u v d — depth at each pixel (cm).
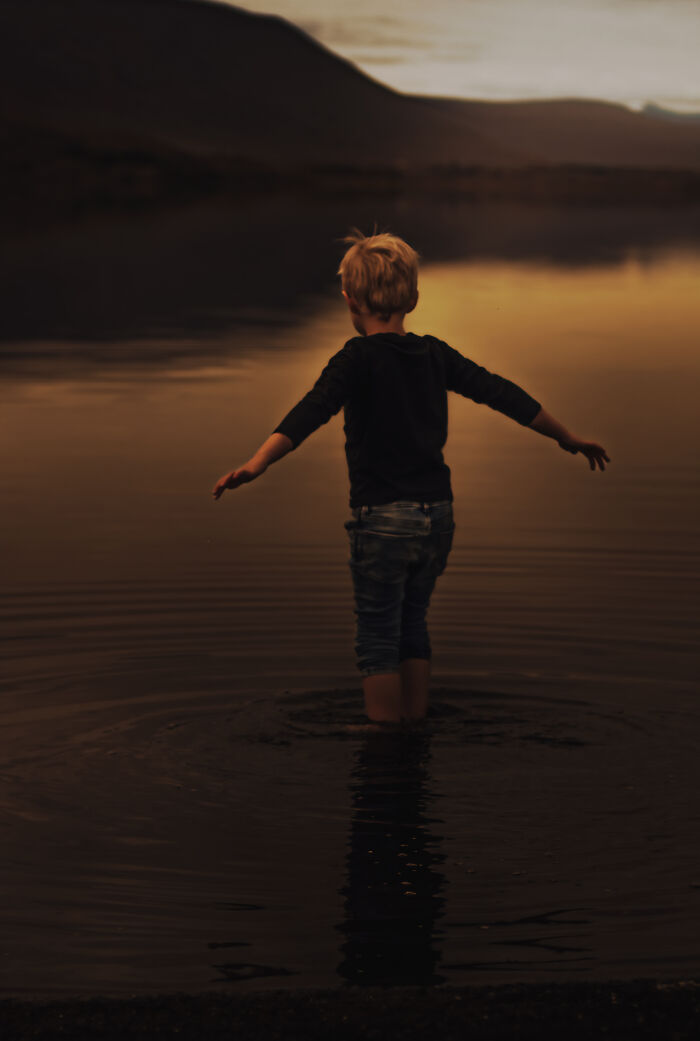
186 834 304
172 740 365
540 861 289
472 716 387
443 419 402
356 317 411
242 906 267
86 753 354
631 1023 213
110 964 243
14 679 411
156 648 443
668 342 1423
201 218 4341
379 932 256
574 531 621
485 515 659
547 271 2375
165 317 1661
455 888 275
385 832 305
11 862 287
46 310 1728
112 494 715
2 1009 219
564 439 411
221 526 634
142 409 1005
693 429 920
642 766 348
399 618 392
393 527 387
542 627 468
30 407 1012
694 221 4619
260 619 477
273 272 2352
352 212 4978
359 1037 209
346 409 399
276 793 329
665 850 295
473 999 222
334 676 420
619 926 258
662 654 438
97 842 298
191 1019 215
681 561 562
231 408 1010
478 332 1498
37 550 584
